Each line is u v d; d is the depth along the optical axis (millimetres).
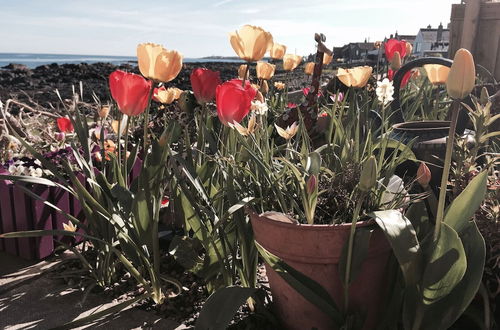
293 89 5684
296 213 1543
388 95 1604
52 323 1740
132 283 1991
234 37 1752
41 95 11836
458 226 1289
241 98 1507
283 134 1650
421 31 36000
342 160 1675
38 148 3127
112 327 1700
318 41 2496
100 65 31312
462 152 1578
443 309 1283
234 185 1682
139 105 1688
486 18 4523
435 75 2482
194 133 2705
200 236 1779
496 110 2449
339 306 1454
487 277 1486
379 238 1387
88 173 1884
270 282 1587
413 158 1601
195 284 1946
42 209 2246
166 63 1629
